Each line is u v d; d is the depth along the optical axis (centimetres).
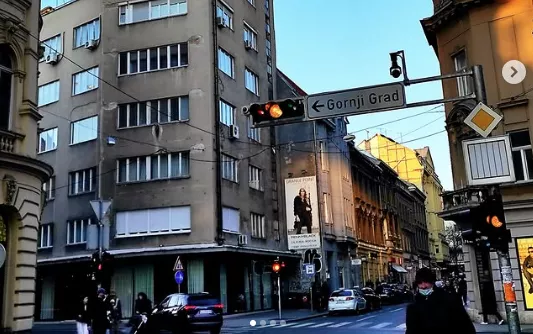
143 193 3095
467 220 2208
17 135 1505
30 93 1582
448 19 2328
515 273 1994
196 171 3036
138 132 3175
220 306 1892
